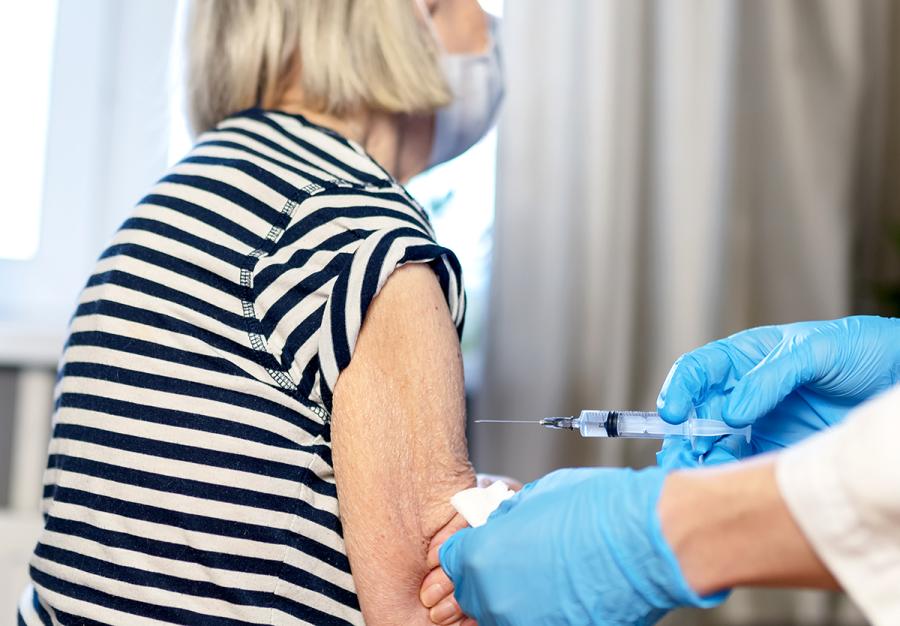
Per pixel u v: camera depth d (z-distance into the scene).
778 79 2.36
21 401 1.97
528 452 2.17
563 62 2.20
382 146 1.04
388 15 0.98
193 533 0.83
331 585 0.86
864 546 0.52
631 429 0.95
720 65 2.28
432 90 1.00
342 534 0.86
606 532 0.65
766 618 2.31
